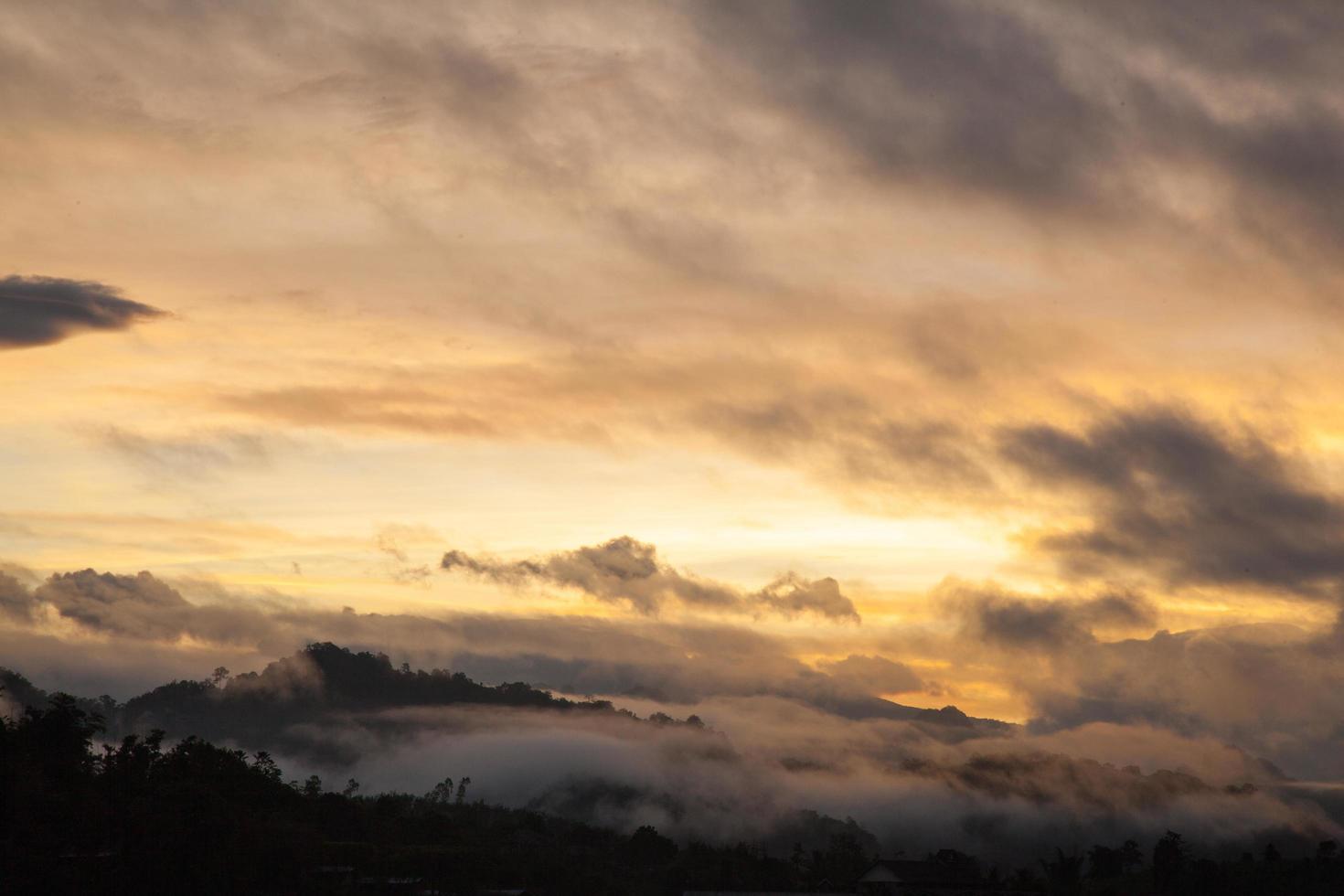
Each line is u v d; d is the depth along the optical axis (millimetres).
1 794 141625
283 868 158500
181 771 167625
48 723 172250
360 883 174875
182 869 141625
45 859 135375
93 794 152250
